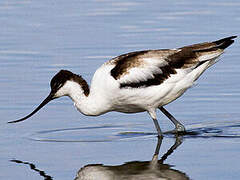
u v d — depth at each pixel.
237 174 10.79
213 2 23.75
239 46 19.05
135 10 22.95
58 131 13.68
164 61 13.20
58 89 13.37
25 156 12.06
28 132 13.57
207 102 15.30
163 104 13.53
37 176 10.95
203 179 10.59
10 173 11.12
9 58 18.45
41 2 24.19
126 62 13.09
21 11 23.00
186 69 13.26
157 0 24.33
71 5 23.80
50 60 18.20
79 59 18.19
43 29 21.02
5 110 14.86
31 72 17.31
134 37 19.95
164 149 12.46
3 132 13.55
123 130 13.84
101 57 18.28
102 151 12.36
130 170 11.18
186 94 15.86
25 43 19.72
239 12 22.19
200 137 13.23
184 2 23.95
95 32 20.59
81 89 13.28
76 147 12.63
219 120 14.23
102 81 13.09
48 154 12.18
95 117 14.66
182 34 20.03
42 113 14.79
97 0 24.52
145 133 13.66
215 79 16.70
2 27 21.30
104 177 10.86
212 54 13.45
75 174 11.03
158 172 11.03
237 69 17.30
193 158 11.79
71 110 15.04
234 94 15.66
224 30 20.25
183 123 14.18
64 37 20.19
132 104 13.27
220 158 11.70
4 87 16.27
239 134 13.33
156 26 21.02
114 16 22.28
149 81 13.06
